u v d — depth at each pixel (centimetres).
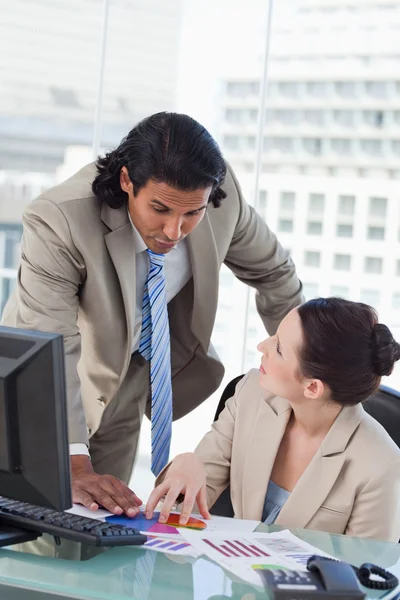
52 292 172
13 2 444
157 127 160
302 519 154
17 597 112
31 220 175
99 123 345
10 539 125
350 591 105
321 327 152
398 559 131
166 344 195
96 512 142
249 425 170
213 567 120
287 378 156
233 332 402
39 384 117
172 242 169
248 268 220
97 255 176
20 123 484
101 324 184
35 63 446
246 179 443
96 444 215
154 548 126
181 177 156
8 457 121
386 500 152
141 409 215
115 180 172
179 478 147
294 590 104
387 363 154
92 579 113
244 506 164
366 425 159
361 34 425
